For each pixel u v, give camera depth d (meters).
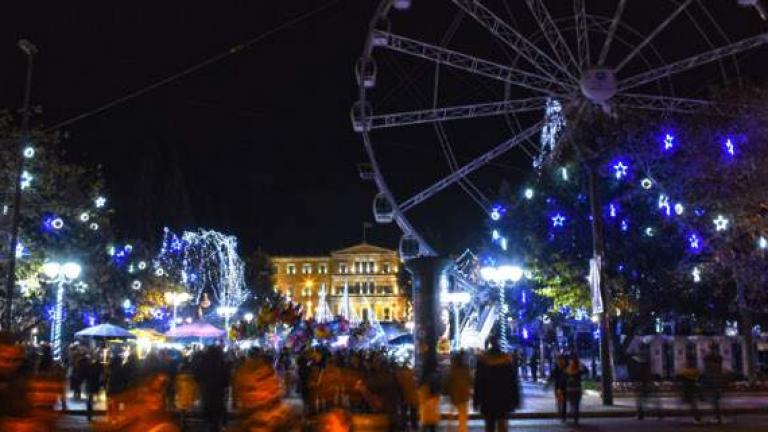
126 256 69.75
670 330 58.34
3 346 9.78
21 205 42.53
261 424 10.83
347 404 18.33
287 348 45.91
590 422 27.25
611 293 45.53
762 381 42.34
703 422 26.69
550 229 47.19
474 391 17.16
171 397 24.91
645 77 36.72
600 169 39.41
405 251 41.53
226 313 85.38
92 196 50.41
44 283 49.69
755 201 35.41
